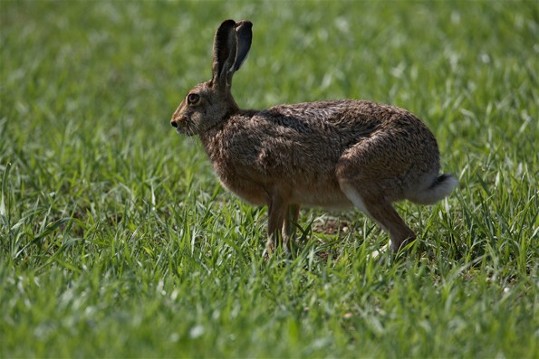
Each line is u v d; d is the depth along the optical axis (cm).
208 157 1552
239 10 3181
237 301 1188
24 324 1087
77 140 1961
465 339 1104
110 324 1095
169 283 1264
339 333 1113
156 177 1733
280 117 1452
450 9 2944
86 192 1747
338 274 1280
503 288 1288
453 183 1415
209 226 1478
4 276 1246
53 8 3475
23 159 1836
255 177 1473
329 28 2897
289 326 1098
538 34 2550
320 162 1411
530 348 1070
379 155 1370
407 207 1594
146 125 2206
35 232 1573
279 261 1327
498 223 1449
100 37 3041
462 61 2397
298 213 1530
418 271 1298
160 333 1078
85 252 1423
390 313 1173
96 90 2528
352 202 1398
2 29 3175
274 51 2711
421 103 2075
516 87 2112
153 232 1517
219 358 1027
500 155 1739
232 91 2377
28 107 2300
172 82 2600
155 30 3102
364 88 2277
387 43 2680
